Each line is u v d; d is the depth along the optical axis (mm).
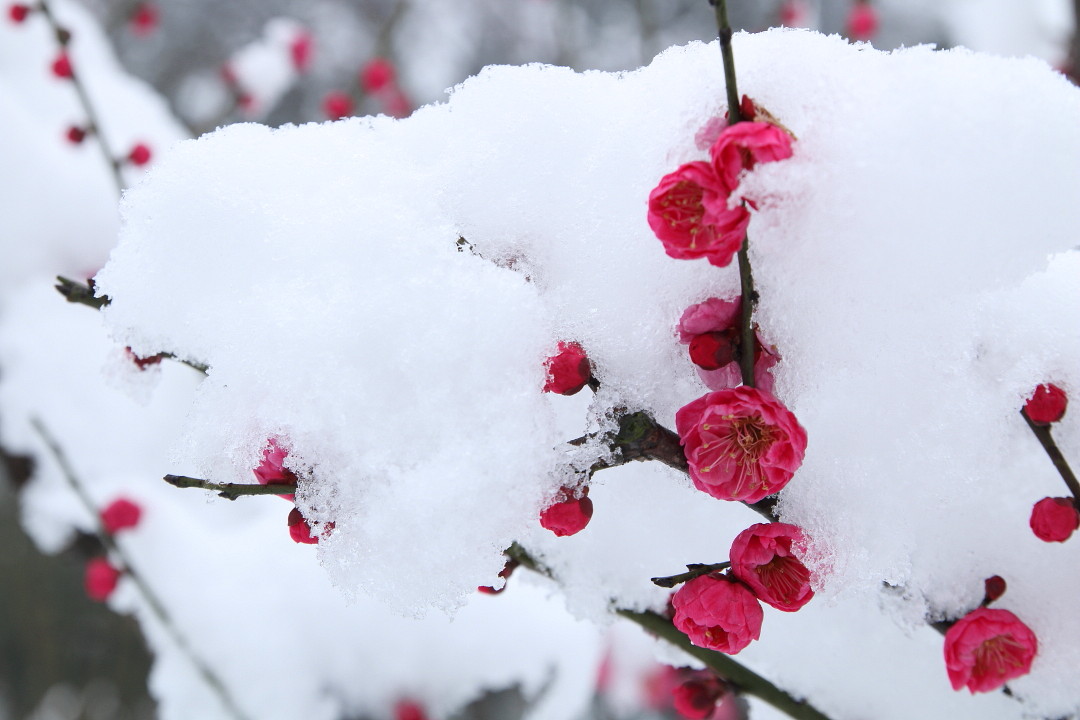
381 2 3229
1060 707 547
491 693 997
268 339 524
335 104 1411
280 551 867
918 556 546
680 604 510
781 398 520
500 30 3264
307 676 803
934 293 511
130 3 1808
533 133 539
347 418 517
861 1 1551
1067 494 550
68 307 1028
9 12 1163
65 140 1047
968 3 1443
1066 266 550
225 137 545
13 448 974
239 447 524
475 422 515
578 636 842
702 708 588
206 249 535
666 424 526
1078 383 541
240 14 3066
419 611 514
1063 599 545
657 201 496
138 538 882
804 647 569
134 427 1003
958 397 531
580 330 527
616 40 2906
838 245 507
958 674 528
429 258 527
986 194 503
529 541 565
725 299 520
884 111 503
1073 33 1200
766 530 503
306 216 535
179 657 825
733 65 495
